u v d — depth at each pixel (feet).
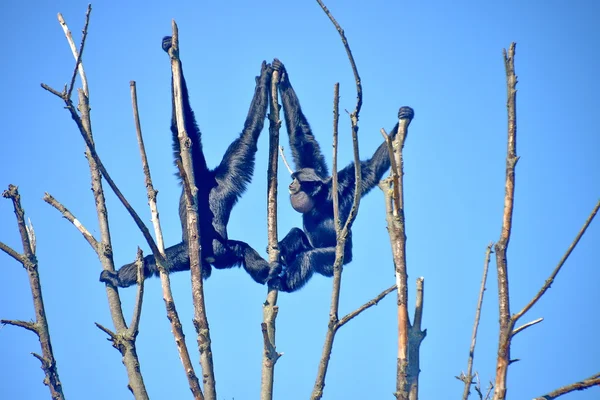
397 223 53.72
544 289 48.96
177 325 60.59
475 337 58.13
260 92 112.37
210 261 107.04
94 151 63.41
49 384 63.21
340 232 62.13
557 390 48.39
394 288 58.65
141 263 65.10
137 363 64.85
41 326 64.90
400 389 50.62
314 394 57.41
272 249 75.31
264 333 62.08
